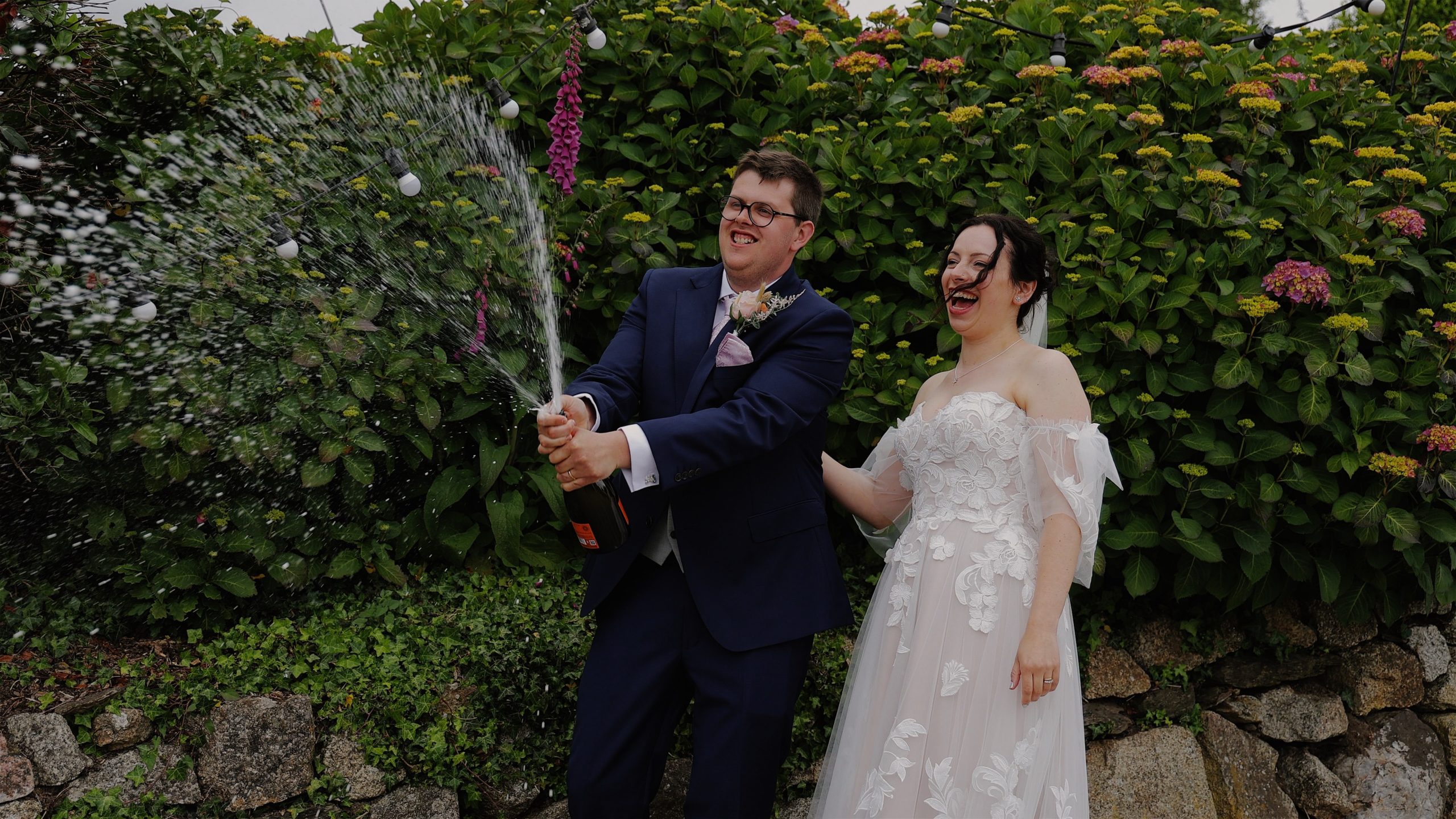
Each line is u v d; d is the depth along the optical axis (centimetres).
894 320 337
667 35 372
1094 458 217
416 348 312
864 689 229
